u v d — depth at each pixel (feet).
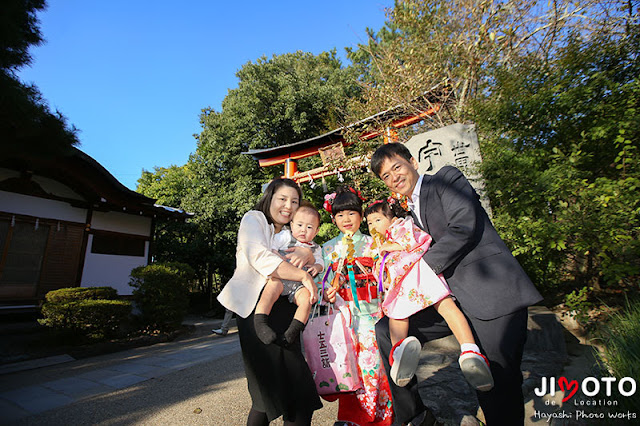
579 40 14.32
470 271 5.74
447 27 22.08
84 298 22.71
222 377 13.52
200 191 50.34
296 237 7.41
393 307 6.27
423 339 6.50
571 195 12.21
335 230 35.50
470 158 15.76
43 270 27.71
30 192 27.63
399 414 6.61
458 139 16.14
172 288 27.14
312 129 47.57
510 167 13.67
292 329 5.64
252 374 5.80
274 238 7.03
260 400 5.66
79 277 29.71
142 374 14.83
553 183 12.10
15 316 25.71
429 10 22.06
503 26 19.53
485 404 5.40
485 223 6.08
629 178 10.55
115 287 32.12
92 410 10.26
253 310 5.96
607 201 10.63
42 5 17.25
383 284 6.98
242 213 43.88
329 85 48.70
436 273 5.77
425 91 21.93
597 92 13.30
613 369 7.25
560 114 13.73
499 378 5.27
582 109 13.15
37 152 18.12
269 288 6.00
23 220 26.94
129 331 24.79
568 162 12.57
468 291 5.67
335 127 37.09
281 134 48.21
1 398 11.80
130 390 12.33
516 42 21.58
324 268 8.18
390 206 8.49
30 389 12.93
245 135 47.14
